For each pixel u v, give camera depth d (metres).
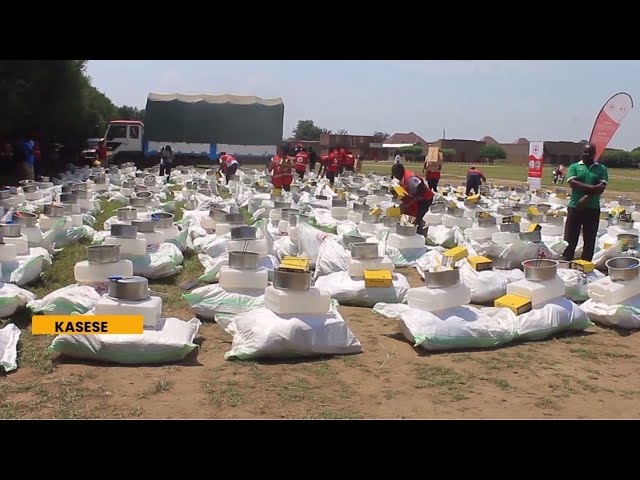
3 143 24.69
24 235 8.69
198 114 36.56
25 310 6.52
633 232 11.12
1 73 25.62
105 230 10.76
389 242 9.95
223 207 13.20
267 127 37.31
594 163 9.01
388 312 6.35
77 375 4.99
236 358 5.44
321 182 21.47
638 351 6.03
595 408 4.69
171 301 7.27
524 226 11.12
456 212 12.20
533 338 6.30
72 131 32.56
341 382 5.07
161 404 4.54
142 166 36.62
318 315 5.72
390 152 69.94
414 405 4.68
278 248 9.53
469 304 7.62
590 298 7.11
